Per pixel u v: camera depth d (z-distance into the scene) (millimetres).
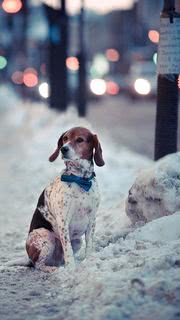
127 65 88562
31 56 67375
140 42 86000
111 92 59250
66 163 7477
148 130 27484
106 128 28578
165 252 6996
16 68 73500
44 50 46688
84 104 25844
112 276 6426
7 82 75938
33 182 14922
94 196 7504
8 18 70125
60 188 7480
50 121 26672
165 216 8023
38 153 19469
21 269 7879
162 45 10312
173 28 10195
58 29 27094
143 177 8578
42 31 58812
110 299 5980
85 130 7504
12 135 26453
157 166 8547
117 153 19172
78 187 7402
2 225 10844
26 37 67125
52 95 28125
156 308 5773
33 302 6500
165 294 5984
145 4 84938
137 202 8586
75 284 6777
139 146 21453
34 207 12336
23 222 11039
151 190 8375
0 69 76562
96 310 5871
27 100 48250
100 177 14844
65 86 27562
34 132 25875
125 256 7109
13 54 74188
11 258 8539
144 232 7805
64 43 27359
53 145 20578
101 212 9914
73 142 7418
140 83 48156
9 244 9461
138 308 5805
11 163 18000
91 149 7492
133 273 6453
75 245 7918
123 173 15414
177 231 7703
